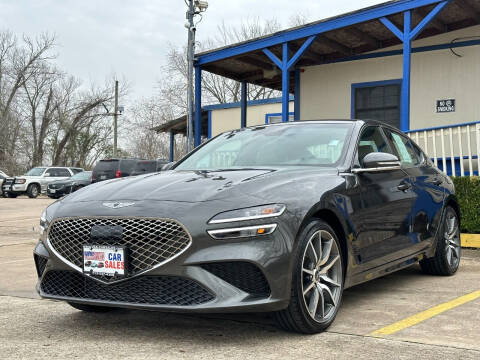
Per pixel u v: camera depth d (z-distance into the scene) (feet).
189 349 10.75
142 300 10.99
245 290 10.77
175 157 172.04
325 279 12.08
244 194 11.27
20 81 158.92
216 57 44.70
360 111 46.32
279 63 40.98
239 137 16.61
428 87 42.83
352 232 12.85
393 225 14.96
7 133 155.33
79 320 13.43
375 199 14.05
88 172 90.38
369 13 36.01
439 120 42.34
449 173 30.60
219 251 10.53
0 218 49.42
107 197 12.09
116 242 11.09
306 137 15.29
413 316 13.23
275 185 11.76
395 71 44.45
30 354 10.58
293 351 10.50
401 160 17.03
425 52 42.96
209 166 15.49
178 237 10.70
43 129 162.09
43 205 68.49
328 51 46.88
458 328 12.09
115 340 11.55
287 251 10.85
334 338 11.38
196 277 10.52
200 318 13.29
